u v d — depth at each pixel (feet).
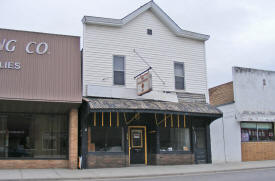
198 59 66.28
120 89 56.85
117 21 58.49
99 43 57.47
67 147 53.72
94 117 53.42
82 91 54.95
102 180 41.68
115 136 55.42
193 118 62.49
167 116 59.31
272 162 65.62
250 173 48.62
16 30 50.29
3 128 51.37
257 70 73.46
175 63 63.72
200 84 65.51
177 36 64.69
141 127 59.93
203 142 63.21
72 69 52.21
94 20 56.85
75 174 45.09
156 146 58.03
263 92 73.20
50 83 50.34
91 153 53.06
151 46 61.67
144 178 43.57
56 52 51.90
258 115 71.05
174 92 62.18
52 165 52.37
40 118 53.62
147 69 56.44
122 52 59.00
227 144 68.44
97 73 56.39
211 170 51.03
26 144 51.93
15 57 49.32
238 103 69.10
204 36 66.64
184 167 55.16
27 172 46.32
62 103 50.55
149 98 58.80
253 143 70.18
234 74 70.03
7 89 47.80
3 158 50.31
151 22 62.54
